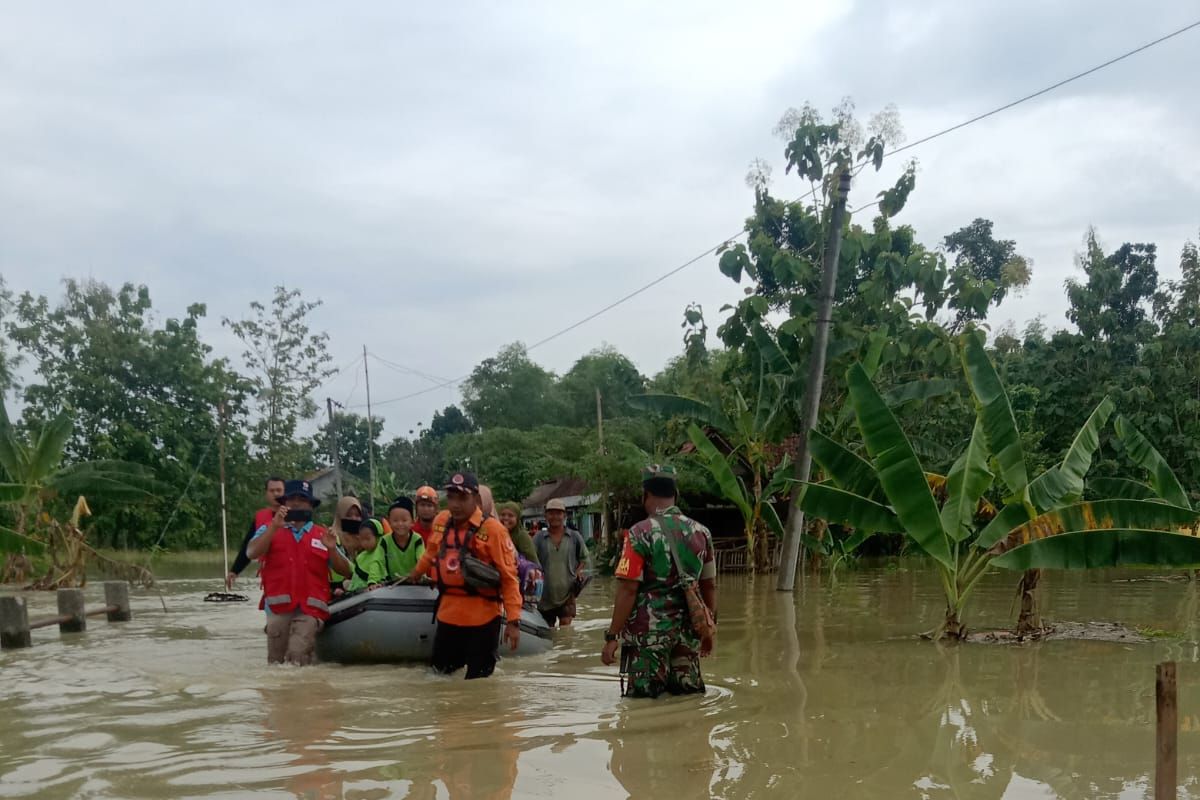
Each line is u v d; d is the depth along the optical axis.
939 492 9.85
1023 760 4.05
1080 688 5.62
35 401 32.41
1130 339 22.14
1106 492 9.54
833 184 17.39
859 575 16.50
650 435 28.05
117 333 33.50
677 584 5.51
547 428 33.25
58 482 20.48
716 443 20.78
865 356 16.75
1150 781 3.75
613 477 21.64
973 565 7.87
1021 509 8.00
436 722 4.88
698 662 5.60
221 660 7.55
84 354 32.91
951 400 20.53
